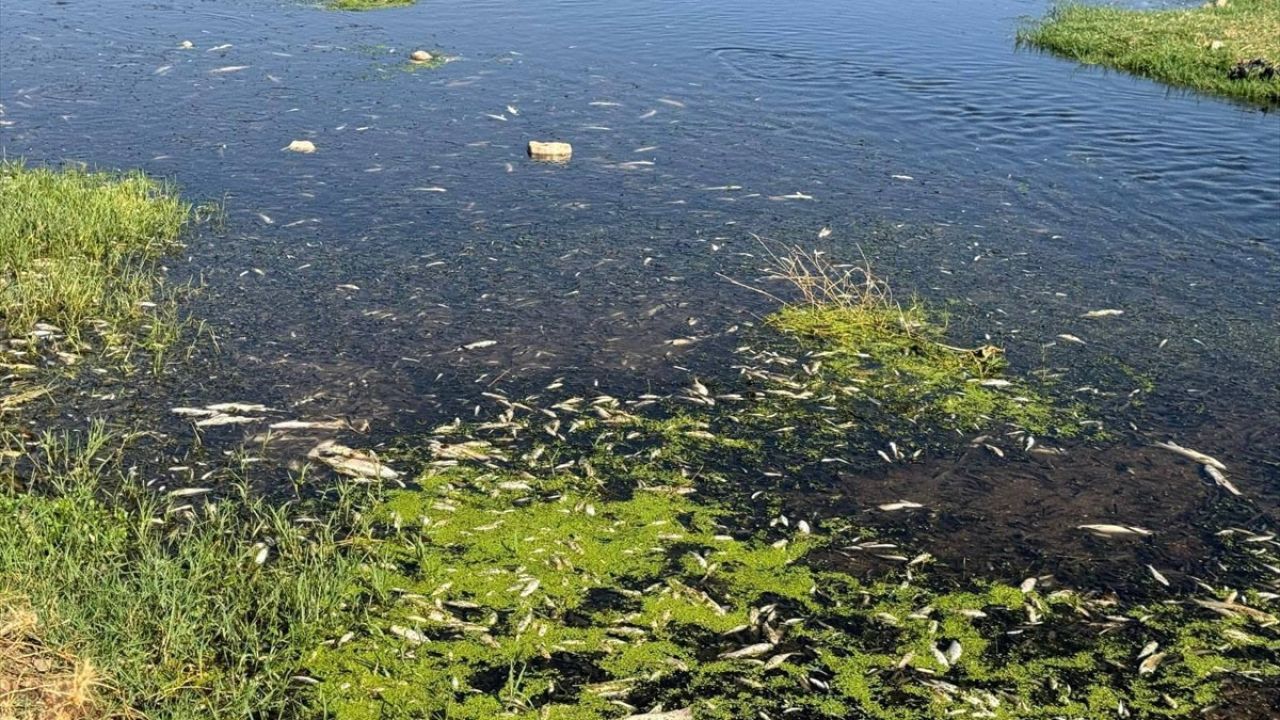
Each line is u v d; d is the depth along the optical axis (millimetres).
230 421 7617
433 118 14773
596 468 7199
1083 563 6445
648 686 5414
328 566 6121
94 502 6605
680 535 6562
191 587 5785
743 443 7543
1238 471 7395
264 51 18016
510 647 5621
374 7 21750
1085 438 7727
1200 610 6086
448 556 6293
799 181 12820
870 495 7023
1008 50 19875
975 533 6684
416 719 5148
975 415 7965
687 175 12906
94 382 8070
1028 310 9688
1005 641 5809
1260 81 17656
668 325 9203
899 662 5637
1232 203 12594
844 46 19641
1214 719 5332
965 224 11672
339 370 8344
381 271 10094
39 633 5375
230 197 11812
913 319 9391
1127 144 14672
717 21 21375
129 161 12828
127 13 20625
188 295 9516
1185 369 8742
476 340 8859
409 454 7293
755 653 5660
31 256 9992
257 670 5391
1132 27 20984
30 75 16219
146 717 5004
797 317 9344
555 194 12164
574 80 16797
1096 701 5426
